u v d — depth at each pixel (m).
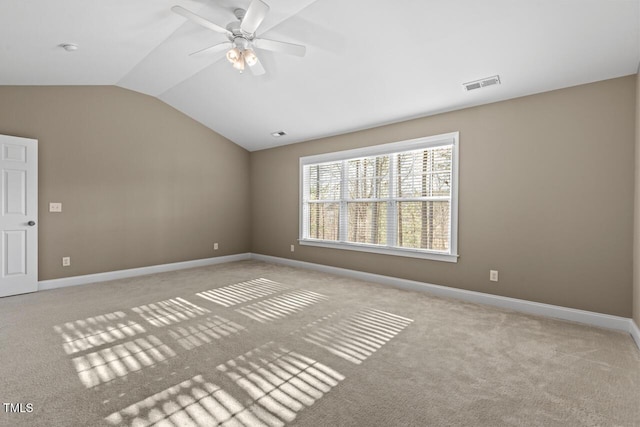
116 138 4.75
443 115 3.97
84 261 4.46
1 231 3.72
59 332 2.73
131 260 4.94
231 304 3.55
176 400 1.80
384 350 2.44
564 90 3.14
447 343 2.57
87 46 3.16
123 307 3.42
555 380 2.03
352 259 4.95
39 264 4.08
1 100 3.77
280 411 1.71
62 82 4.12
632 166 2.83
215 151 6.00
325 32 3.01
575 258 3.09
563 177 3.15
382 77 3.53
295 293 4.02
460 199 3.82
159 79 4.39
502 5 2.40
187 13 2.35
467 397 1.84
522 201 3.38
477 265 3.69
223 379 2.03
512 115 3.45
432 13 2.59
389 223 4.51
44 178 4.10
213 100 4.88
